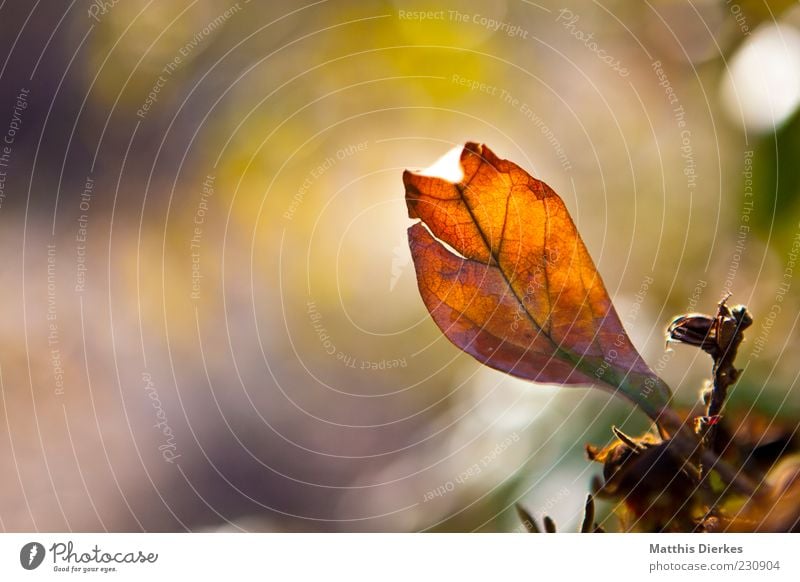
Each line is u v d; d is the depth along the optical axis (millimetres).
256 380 1343
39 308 1452
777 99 612
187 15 1187
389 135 1067
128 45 1209
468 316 456
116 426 1386
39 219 1570
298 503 1243
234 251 1194
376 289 1152
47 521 1241
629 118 885
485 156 454
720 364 446
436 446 840
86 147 1476
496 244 455
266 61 1133
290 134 1110
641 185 829
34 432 1351
